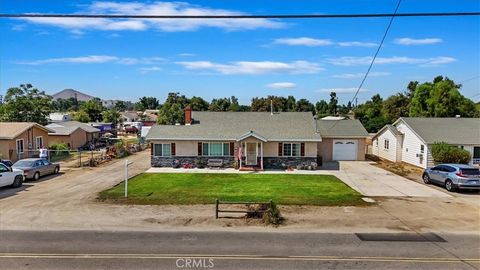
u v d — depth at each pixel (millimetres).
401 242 14070
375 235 14953
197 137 34562
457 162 32156
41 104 61875
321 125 42531
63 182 27047
